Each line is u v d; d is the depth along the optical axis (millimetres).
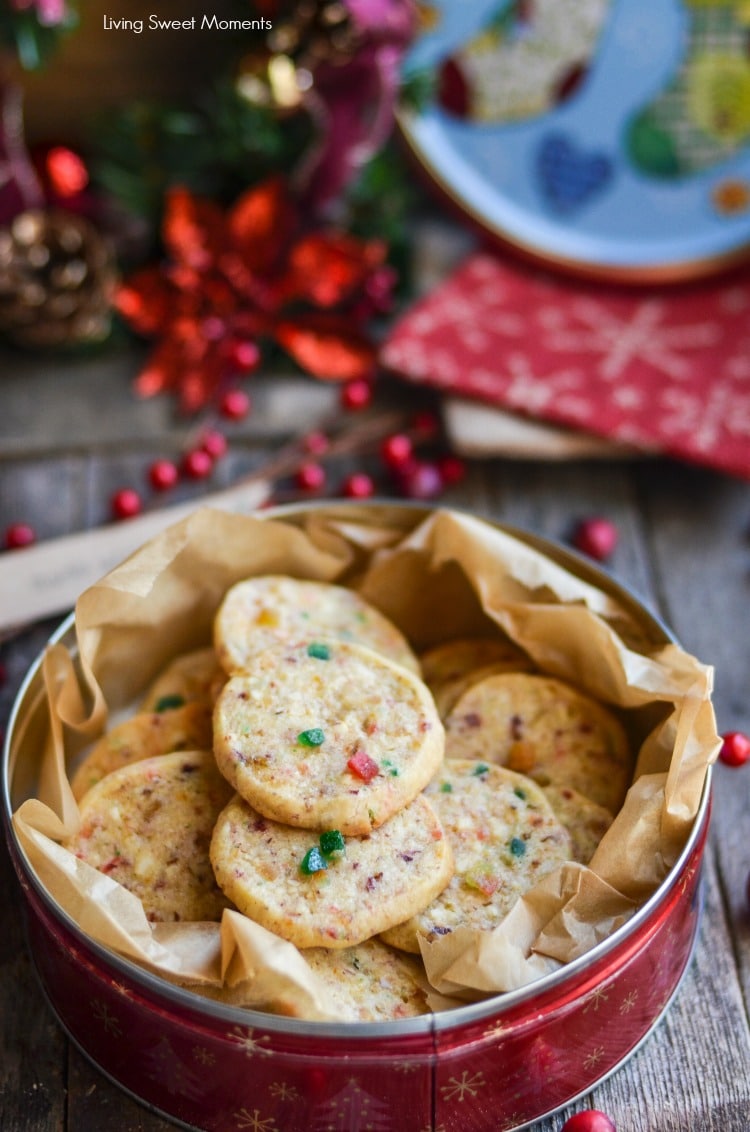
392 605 495
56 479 606
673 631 554
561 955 402
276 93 616
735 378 620
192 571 475
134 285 645
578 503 604
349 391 625
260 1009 389
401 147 672
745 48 646
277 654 451
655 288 664
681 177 666
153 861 427
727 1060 437
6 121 607
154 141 636
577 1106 427
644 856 416
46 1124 424
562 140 667
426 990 406
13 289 625
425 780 424
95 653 461
